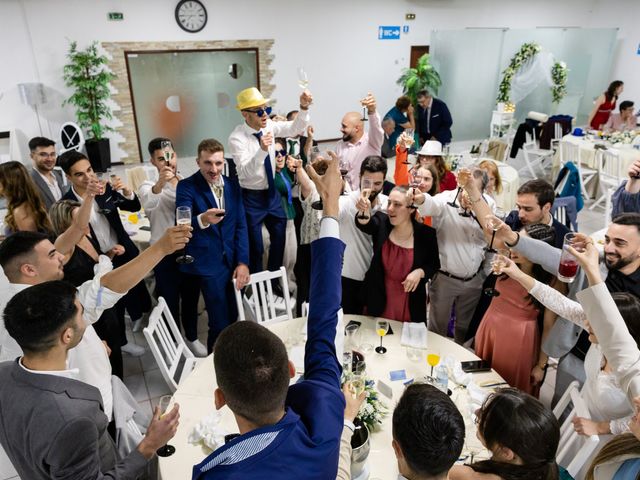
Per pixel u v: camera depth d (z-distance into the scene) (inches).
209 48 315.0
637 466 53.9
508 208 206.1
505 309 95.0
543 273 90.8
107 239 124.2
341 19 347.6
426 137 278.7
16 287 71.8
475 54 372.5
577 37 402.0
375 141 159.8
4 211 172.6
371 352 94.7
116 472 56.7
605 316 58.6
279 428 30.5
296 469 29.5
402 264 102.5
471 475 50.7
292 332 101.1
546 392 119.6
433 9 376.2
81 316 57.0
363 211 99.1
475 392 82.1
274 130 153.2
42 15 272.1
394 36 369.7
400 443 43.9
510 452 49.6
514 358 94.2
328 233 39.6
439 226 113.7
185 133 334.6
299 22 335.3
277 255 149.4
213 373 89.0
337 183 40.6
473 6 390.6
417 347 95.5
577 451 75.4
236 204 120.4
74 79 279.0
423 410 43.0
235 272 121.3
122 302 131.0
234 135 138.6
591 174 249.1
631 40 418.6
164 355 135.7
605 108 324.8
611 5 428.1
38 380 53.4
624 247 85.3
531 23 421.4
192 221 113.0
